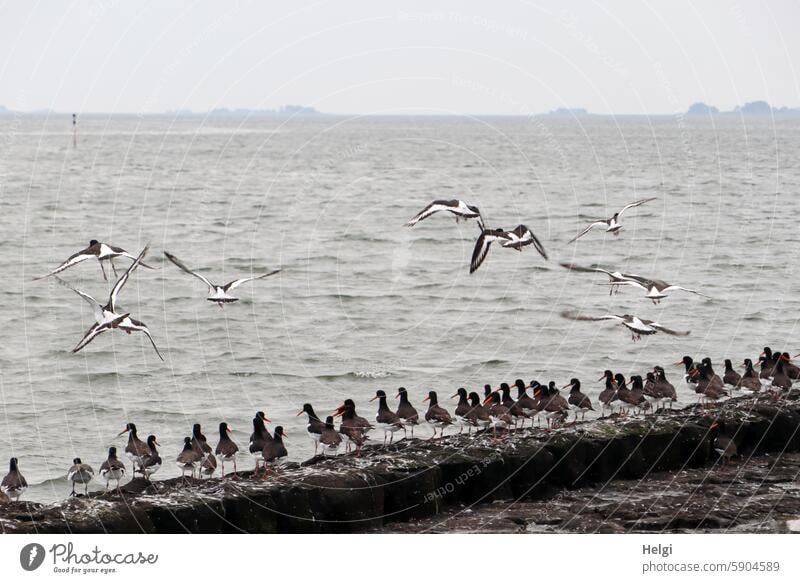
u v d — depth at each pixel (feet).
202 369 139.74
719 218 298.97
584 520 84.33
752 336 159.12
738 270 215.51
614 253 239.91
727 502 88.63
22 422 116.78
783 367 112.06
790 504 88.48
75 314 169.78
